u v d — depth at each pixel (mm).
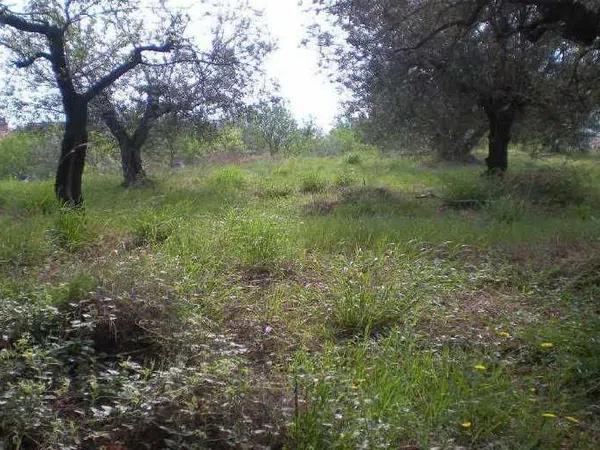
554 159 21578
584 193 13625
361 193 13750
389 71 13484
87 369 4074
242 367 4164
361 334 5086
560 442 3646
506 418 3742
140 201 11375
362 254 6863
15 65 11109
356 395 3719
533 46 13469
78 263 5949
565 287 6238
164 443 3447
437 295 5789
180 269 5797
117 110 15625
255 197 13930
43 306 4457
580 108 14109
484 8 11680
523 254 7617
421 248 7457
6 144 20750
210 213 9977
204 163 24391
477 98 14430
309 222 9492
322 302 5559
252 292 5859
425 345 4809
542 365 4586
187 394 3574
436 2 11523
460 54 13336
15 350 4000
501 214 10828
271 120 29266
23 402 3391
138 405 3508
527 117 15211
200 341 4434
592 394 4250
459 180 13625
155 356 4418
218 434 3432
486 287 6426
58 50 10844
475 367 4117
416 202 12984
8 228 8156
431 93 14109
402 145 16219
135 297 4703
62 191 11125
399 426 3539
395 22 12125
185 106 15570
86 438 3344
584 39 10305
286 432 3434
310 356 4625
